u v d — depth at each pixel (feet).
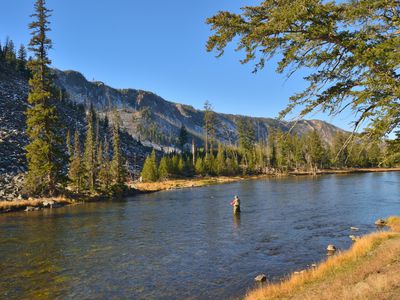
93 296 43.65
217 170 365.61
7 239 73.87
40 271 53.11
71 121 421.18
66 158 148.87
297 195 165.48
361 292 31.63
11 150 229.04
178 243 71.67
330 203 132.98
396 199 140.05
